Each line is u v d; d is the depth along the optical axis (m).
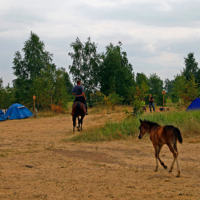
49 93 31.69
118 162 8.01
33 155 8.98
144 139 11.77
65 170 6.84
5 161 7.93
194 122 12.81
